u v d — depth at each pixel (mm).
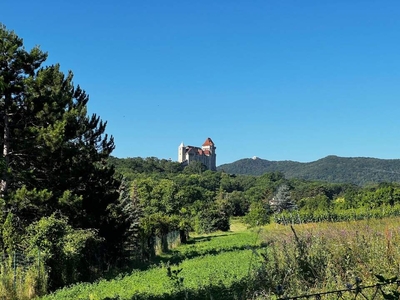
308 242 12297
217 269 19094
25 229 20781
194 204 106875
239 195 148750
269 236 17922
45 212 23156
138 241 34562
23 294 16984
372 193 77250
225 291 12273
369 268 10133
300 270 10273
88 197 26062
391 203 72375
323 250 11438
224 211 97688
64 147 23781
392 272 9672
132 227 34906
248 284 9945
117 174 40219
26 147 22703
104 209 27422
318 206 84312
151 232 43031
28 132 22969
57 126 22922
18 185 23812
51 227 20125
